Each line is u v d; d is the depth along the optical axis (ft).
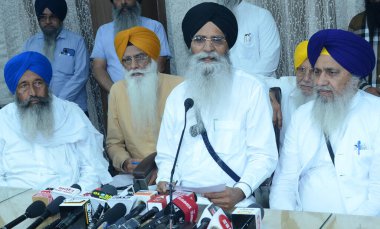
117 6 15.89
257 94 9.23
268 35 14.16
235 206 8.32
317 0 14.69
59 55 16.83
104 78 16.02
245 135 9.32
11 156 10.63
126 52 12.21
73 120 10.91
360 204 8.57
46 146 10.60
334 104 8.77
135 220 6.55
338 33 8.71
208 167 9.16
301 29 15.12
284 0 15.14
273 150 9.24
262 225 6.75
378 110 8.71
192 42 9.37
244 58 14.15
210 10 9.20
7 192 9.18
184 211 6.67
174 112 9.57
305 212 7.07
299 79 11.68
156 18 16.85
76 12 18.29
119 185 11.39
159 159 9.80
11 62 10.52
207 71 9.16
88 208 7.22
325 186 8.84
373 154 8.57
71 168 10.68
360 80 9.07
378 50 12.89
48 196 7.95
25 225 7.43
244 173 8.98
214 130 9.21
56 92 16.76
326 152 8.89
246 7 14.32
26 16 19.04
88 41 18.52
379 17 12.84
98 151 11.25
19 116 10.59
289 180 9.26
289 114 12.00
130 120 12.45
